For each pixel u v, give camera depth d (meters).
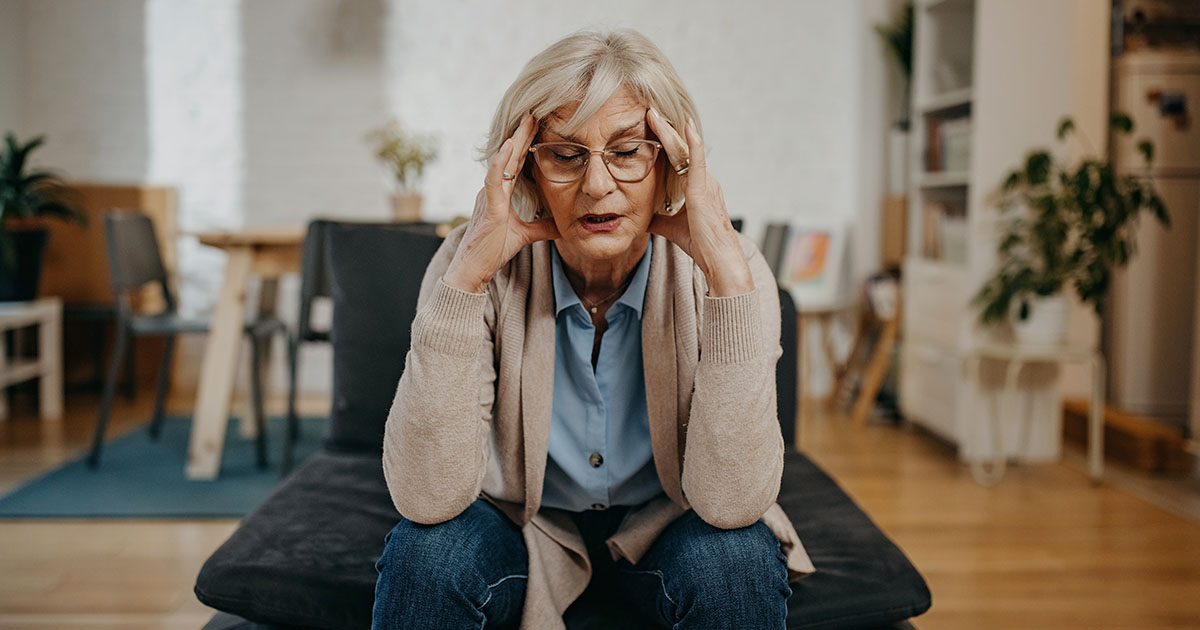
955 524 3.00
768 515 1.37
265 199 5.02
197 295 5.04
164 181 5.01
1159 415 4.26
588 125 1.20
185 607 2.31
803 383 5.04
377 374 2.05
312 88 5.00
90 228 4.83
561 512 1.45
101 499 3.14
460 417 1.23
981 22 3.63
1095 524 3.01
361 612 1.41
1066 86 3.64
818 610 1.42
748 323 1.23
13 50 4.86
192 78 4.98
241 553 1.51
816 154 5.15
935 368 4.01
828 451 3.94
